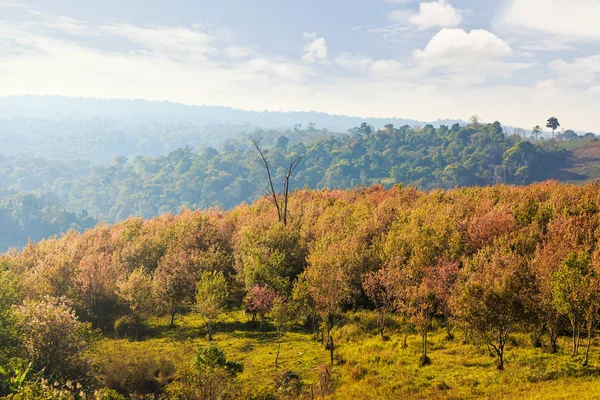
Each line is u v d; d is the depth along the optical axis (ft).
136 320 168.55
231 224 254.88
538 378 96.68
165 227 266.36
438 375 106.32
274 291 163.63
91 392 101.14
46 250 244.63
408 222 194.70
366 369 115.34
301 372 120.26
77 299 170.09
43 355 103.09
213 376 105.09
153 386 115.96
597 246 125.29
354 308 163.73
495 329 119.03
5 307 113.80
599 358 103.09
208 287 157.99
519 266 117.91
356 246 168.86
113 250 236.84
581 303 98.27
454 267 136.87
